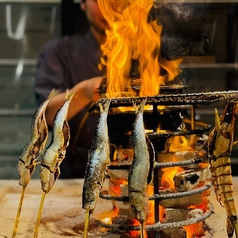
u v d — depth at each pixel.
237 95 1.22
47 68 2.75
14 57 3.96
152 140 1.37
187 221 1.35
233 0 1.94
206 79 2.21
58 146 1.27
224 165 1.25
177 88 1.46
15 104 4.02
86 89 2.31
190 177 1.38
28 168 1.32
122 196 1.37
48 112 2.47
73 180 2.16
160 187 1.43
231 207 1.25
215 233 1.51
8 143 3.96
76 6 3.52
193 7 1.85
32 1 3.66
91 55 2.75
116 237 1.46
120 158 1.43
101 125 1.21
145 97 1.23
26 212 1.72
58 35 3.94
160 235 1.38
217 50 2.08
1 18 3.88
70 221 1.64
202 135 1.52
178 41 1.79
